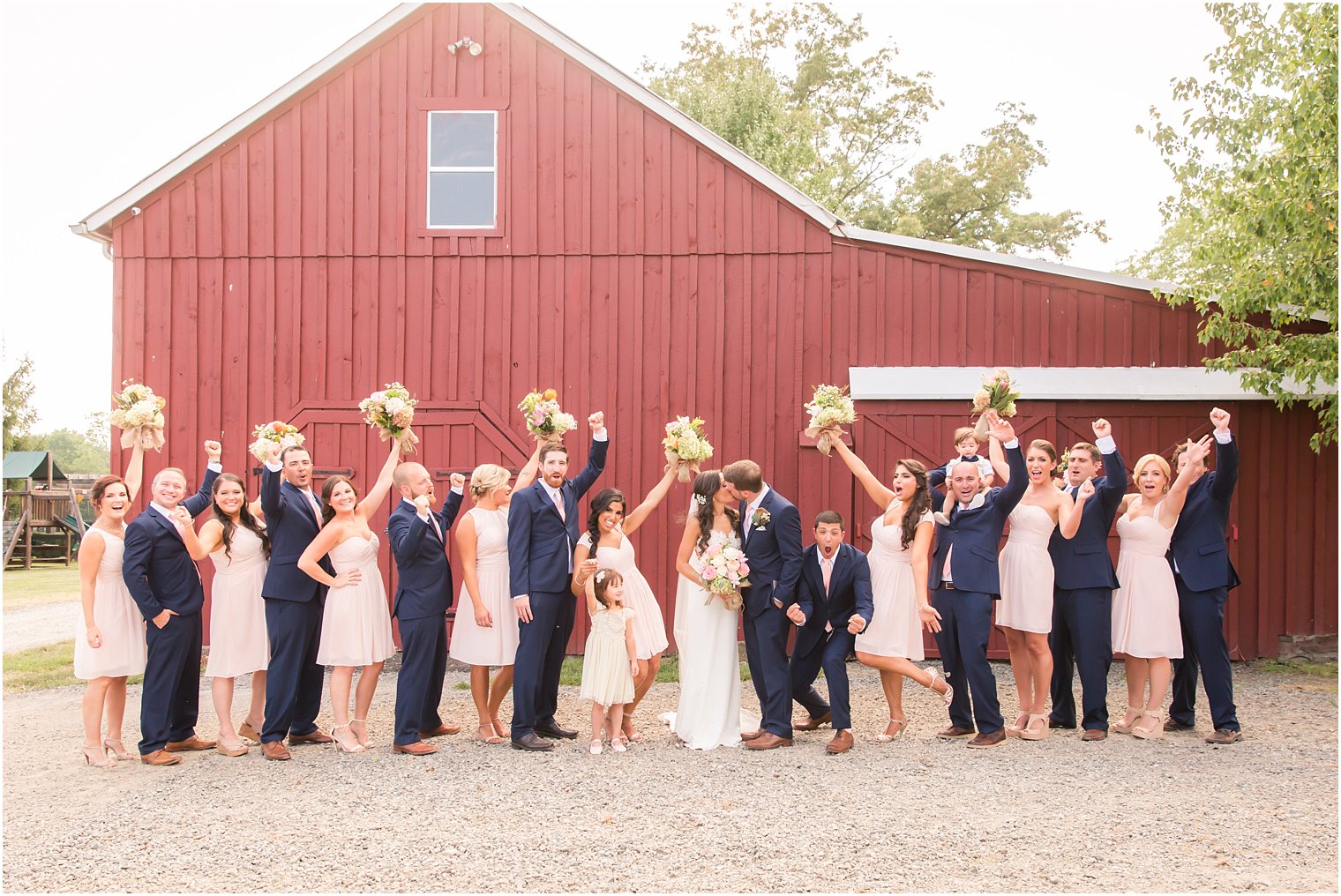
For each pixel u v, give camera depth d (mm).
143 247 10109
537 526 6281
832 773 5602
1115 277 9359
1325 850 4410
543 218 9961
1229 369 8656
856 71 30203
